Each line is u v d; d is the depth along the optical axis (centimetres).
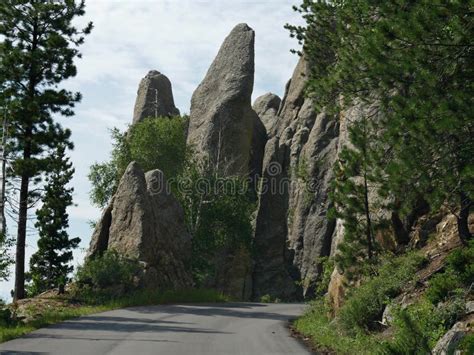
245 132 7969
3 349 1605
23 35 4197
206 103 8444
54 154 4275
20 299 3850
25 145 4128
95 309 3269
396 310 1858
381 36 1609
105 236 4903
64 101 4188
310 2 2803
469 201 1970
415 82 1588
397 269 2198
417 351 1259
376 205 2464
